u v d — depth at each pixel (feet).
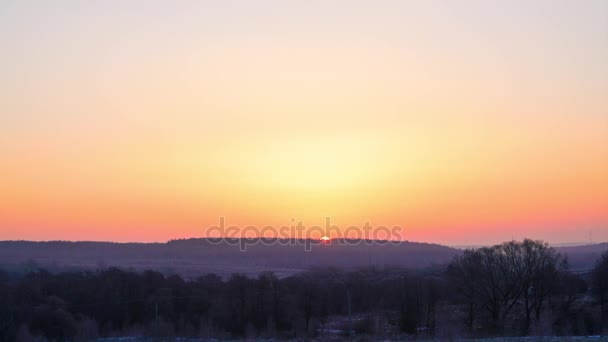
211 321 317.83
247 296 354.54
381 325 314.35
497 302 308.60
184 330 309.22
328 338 256.32
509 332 267.80
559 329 268.82
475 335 258.37
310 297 366.63
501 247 319.27
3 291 304.71
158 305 337.52
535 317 293.02
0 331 268.62
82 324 283.59
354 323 324.19
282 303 352.08
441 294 348.79
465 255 347.97
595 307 310.86
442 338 227.81
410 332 298.15
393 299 363.56
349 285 389.60
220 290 369.91
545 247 325.21
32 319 281.74
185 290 366.84
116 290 352.08
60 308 299.99
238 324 331.98
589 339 201.36
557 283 311.06
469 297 312.91
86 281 363.56
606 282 309.22
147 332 299.17
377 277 435.53
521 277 306.14
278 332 314.35
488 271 309.83
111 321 327.26
